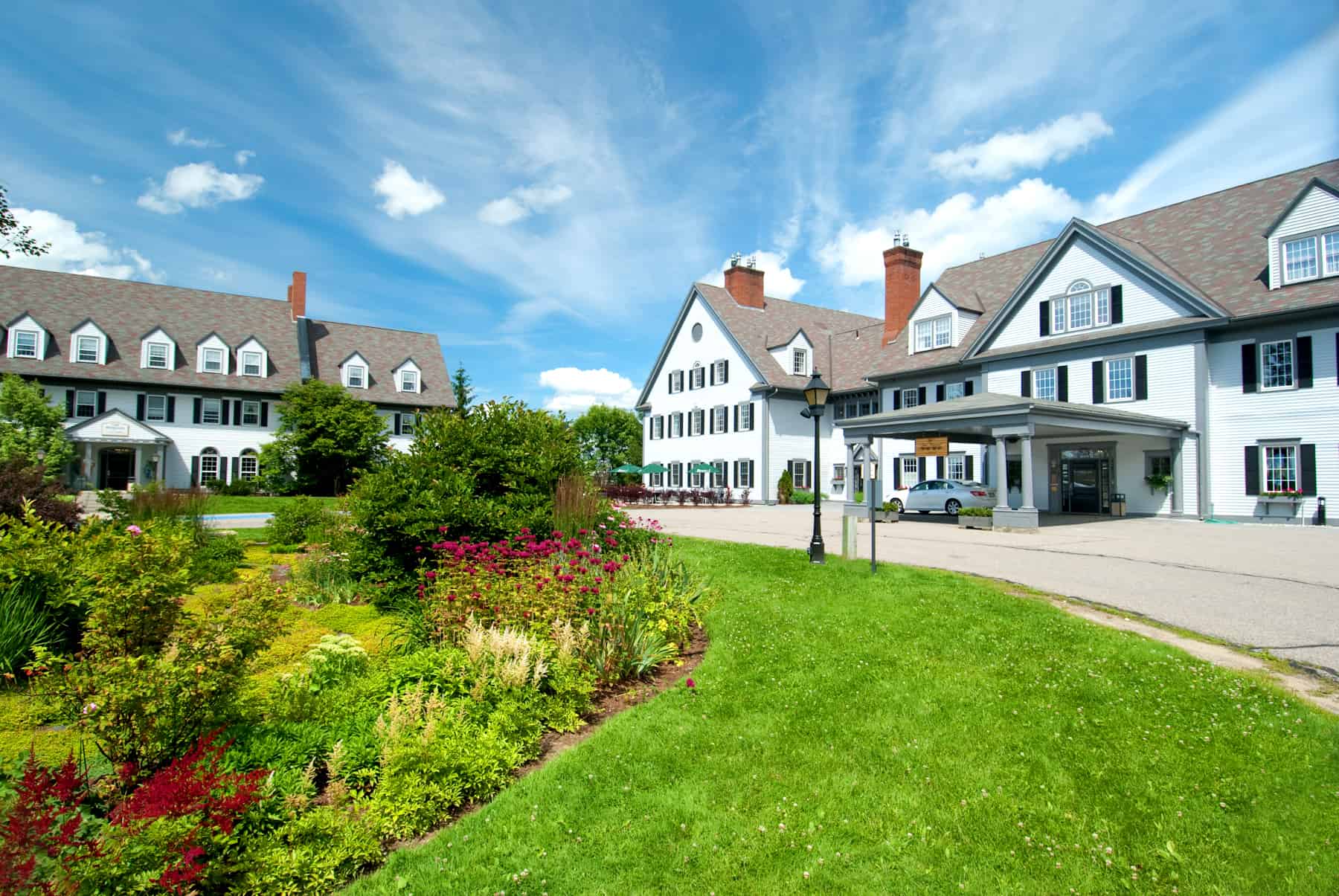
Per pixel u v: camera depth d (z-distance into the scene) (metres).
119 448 34.66
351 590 8.93
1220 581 10.59
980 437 26.20
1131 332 23.33
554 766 4.58
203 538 11.23
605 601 6.71
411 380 44.38
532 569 7.07
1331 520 19.59
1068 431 24.25
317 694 4.73
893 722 5.33
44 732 4.46
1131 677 6.12
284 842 3.42
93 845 2.72
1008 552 14.19
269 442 35.84
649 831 3.90
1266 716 5.23
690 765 4.65
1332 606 8.85
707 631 8.06
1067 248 25.52
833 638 7.44
